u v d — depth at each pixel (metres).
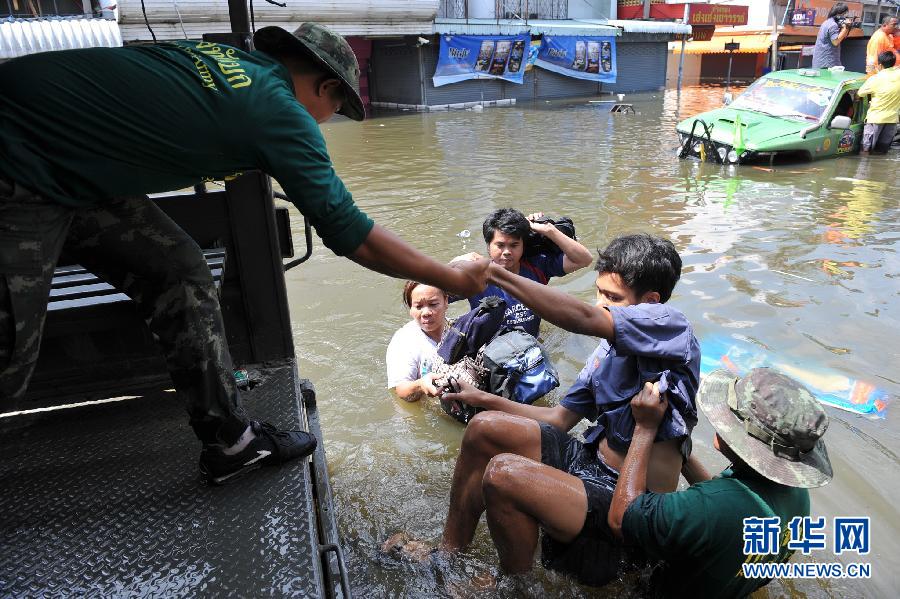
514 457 2.37
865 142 10.79
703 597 2.19
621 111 17.34
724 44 26.12
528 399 3.47
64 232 1.72
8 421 2.51
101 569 1.80
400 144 12.82
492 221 4.06
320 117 2.07
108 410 2.57
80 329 2.34
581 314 2.29
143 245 1.91
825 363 3.97
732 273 5.42
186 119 1.64
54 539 1.91
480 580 2.48
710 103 19.20
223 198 2.67
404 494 3.05
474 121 16.25
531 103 20.66
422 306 3.81
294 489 2.09
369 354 4.40
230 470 2.10
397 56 19.98
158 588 1.74
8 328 1.65
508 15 22.16
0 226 1.59
